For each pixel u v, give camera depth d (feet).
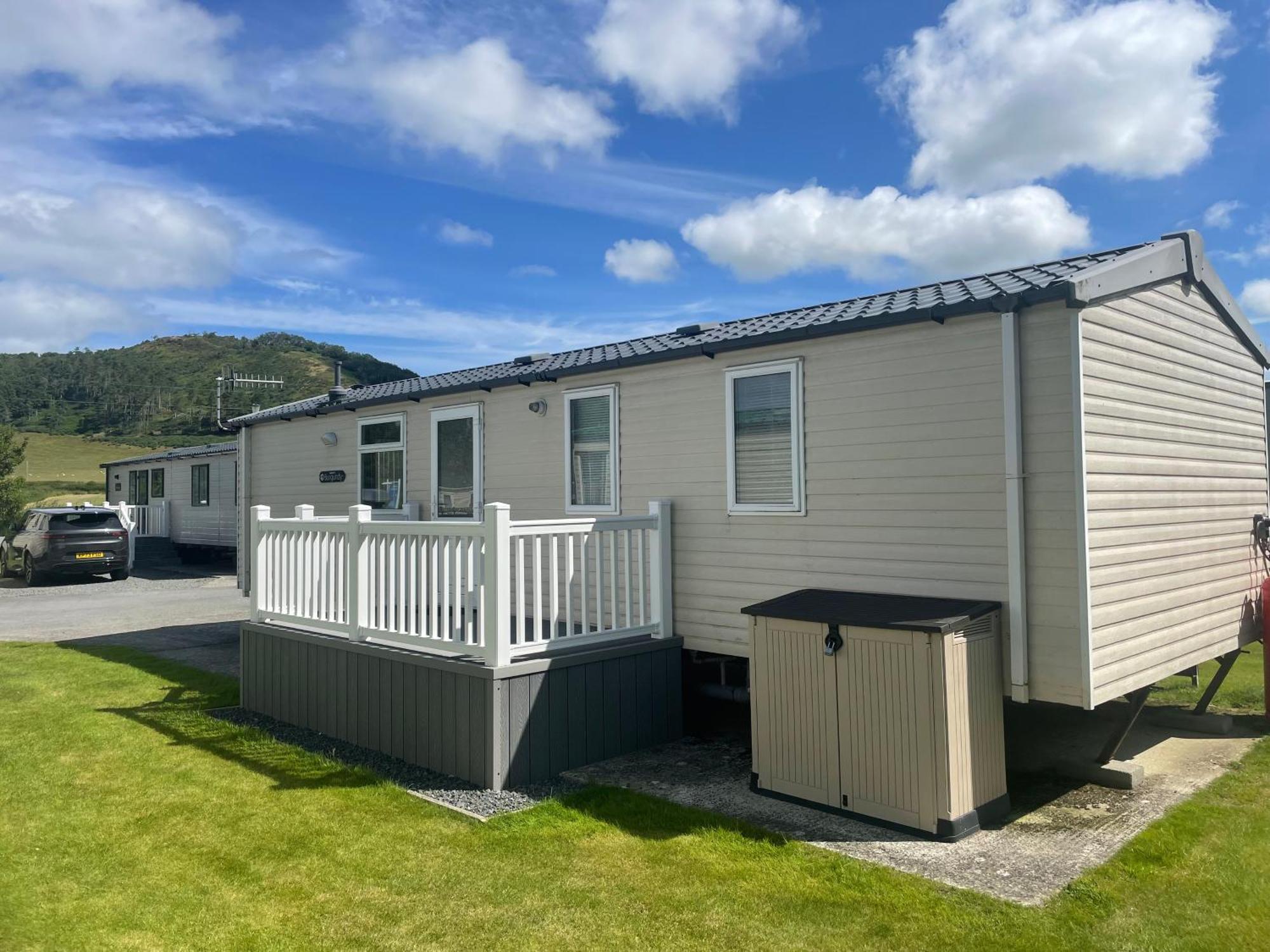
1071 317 15.44
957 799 14.98
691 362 22.47
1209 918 11.85
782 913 12.09
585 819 15.90
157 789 17.69
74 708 25.21
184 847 14.60
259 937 11.43
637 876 13.37
